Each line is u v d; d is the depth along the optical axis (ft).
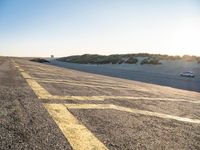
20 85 26.63
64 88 27.20
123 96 25.13
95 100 20.08
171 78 135.64
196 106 24.07
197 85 95.09
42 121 11.97
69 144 9.02
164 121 14.66
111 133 10.87
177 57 301.84
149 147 9.51
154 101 23.98
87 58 483.92
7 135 9.57
